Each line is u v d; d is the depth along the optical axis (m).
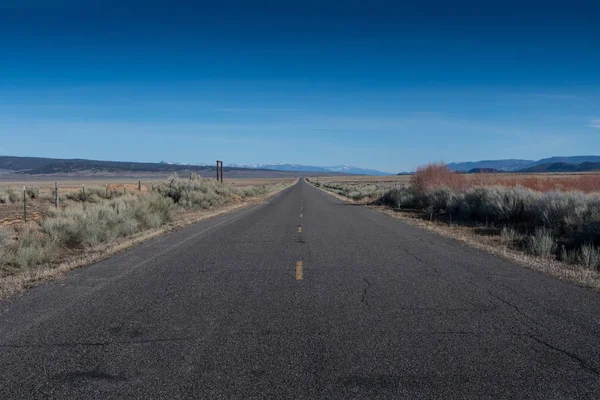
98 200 30.20
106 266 11.25
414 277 9.82
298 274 10.18
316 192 70.38
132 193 34.06
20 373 5.11
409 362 5.32
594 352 5.61
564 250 12.79
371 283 9.27
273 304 7.79
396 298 8.12
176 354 5.61
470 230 18.73
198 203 32.94
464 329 6.45
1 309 7.62
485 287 8.90
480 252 13.12
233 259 12.11
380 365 5.24
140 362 5.38
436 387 4.70
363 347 5.79
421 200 32.34
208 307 7.63
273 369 5.15
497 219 21.19
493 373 5.02
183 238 16.33
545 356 5.49
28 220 19.23
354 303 7.82
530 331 6.37
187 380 4.89
